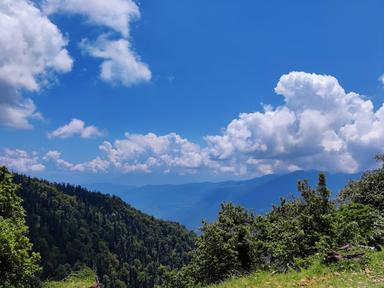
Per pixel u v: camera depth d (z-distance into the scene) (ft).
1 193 81.46
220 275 89.10
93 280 90.58
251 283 57.98
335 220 70.59
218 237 89.35
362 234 72.38
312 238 69.31
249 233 89.20
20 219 82.28
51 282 88.58
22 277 72.54
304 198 74.38
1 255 68.13
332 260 59.06
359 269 54.65
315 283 51.39
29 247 74.33
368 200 94.32
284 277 57.06
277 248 70.54
